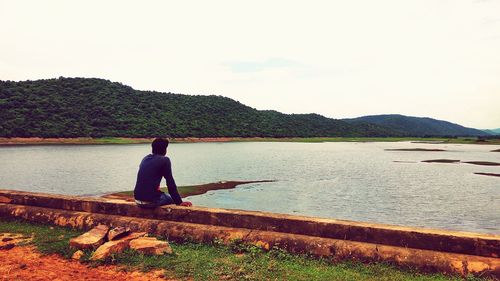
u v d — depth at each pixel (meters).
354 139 158.88
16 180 30.08
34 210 6.93
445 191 26.11
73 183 28.77
